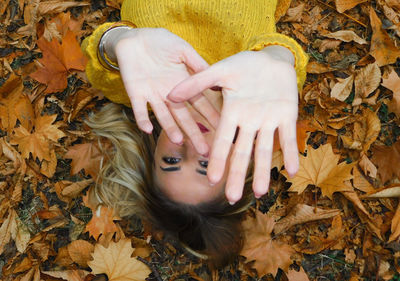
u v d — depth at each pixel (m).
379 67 2.16
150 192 1.79
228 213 1.78
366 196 2.01
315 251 2.01
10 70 2.13
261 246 1.97
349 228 2.04
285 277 2.01
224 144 1.08
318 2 2.23
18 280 1.94
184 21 1.55
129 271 1.91
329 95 2.13
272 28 1.66
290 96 1.13
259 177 1.06
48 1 2.15
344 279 2.02
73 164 2.05
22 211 2.04
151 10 1.54
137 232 2.07
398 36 2.15
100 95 2.09
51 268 1.99
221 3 1.48
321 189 1.96
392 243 1.98
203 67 1.21
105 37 1.44
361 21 2.21
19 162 2.02
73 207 2.09
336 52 2.20
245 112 1.11
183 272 2.05
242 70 1.13
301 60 1.42
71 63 2.04
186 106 1.36
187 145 1.44
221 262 1.95
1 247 1.95
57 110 2.14
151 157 1.87
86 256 1.97
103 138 2.07
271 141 1.09
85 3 2.20
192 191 1.54
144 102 1.22
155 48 1.23
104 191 2.00
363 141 2.07
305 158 1.95
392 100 2.06
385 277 1.97
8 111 2.04
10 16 2.19
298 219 2.01
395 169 2.03
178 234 1.86
